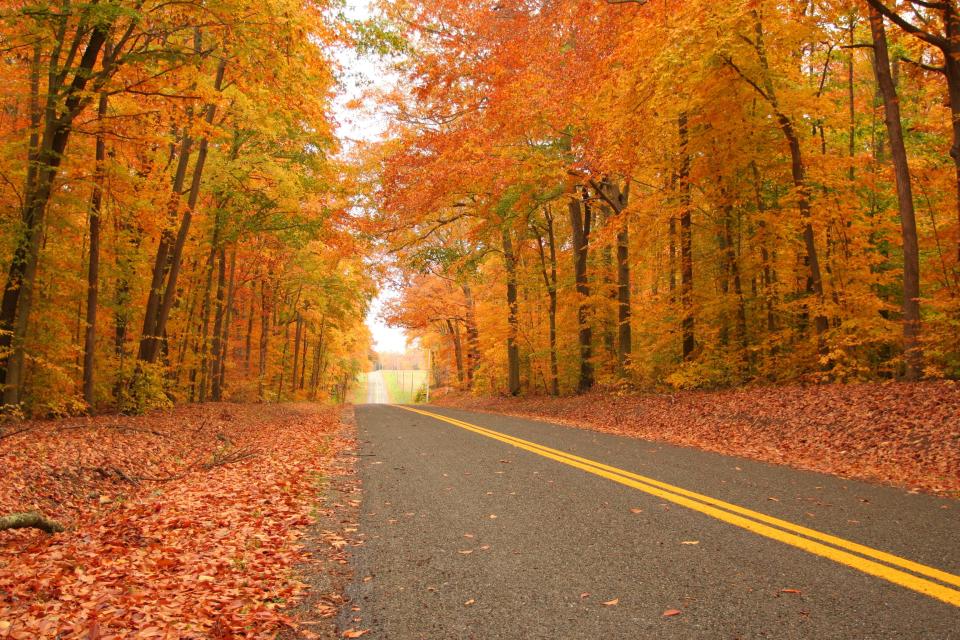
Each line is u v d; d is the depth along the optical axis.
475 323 33.84
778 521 5.12
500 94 15.38
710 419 12.89
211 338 23.16
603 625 3.22
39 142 12.24
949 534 4.66
